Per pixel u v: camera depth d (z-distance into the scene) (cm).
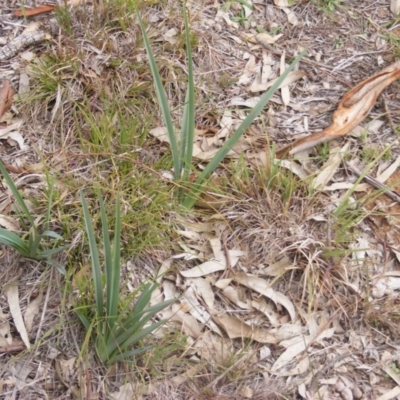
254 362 107
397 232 125
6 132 125
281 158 128
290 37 150
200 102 135
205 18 147
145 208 117
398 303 117
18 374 101
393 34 153
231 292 113
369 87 138
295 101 140
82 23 139
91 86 131
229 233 119
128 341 99
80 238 112
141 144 125
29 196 117
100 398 101
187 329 109
